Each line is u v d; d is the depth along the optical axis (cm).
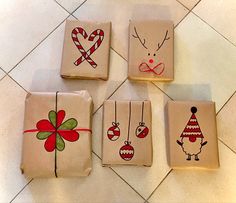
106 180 109
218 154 107
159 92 118
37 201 107
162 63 115
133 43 117
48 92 109
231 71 121
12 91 118
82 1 129
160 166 110
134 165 108
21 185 108
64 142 104
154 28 118
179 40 125
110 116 109
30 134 104
